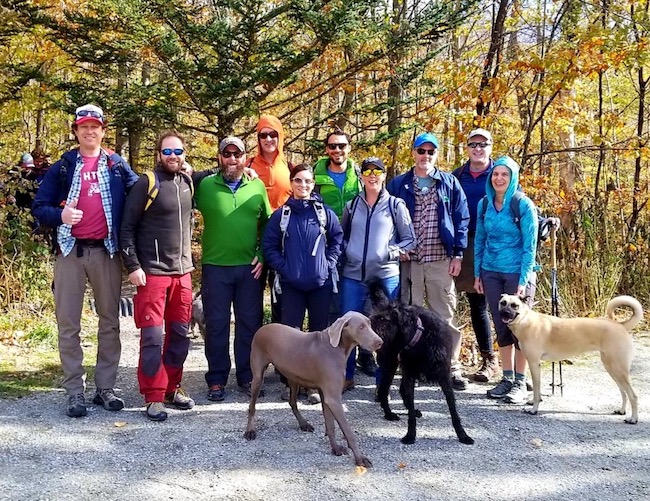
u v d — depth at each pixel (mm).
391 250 5188
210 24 8578
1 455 3850
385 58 9852
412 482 3627
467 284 5832
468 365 6422
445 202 5352
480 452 4113
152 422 4555
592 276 8664
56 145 19047
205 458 3898
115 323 4848
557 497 3475
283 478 3637
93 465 3744
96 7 8469
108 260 4684
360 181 5695
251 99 8883
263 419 4691
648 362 6516
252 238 5176
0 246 7680
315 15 8227
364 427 4582
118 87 9812
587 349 4855
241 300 5242
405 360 4289
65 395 5125
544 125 11383
